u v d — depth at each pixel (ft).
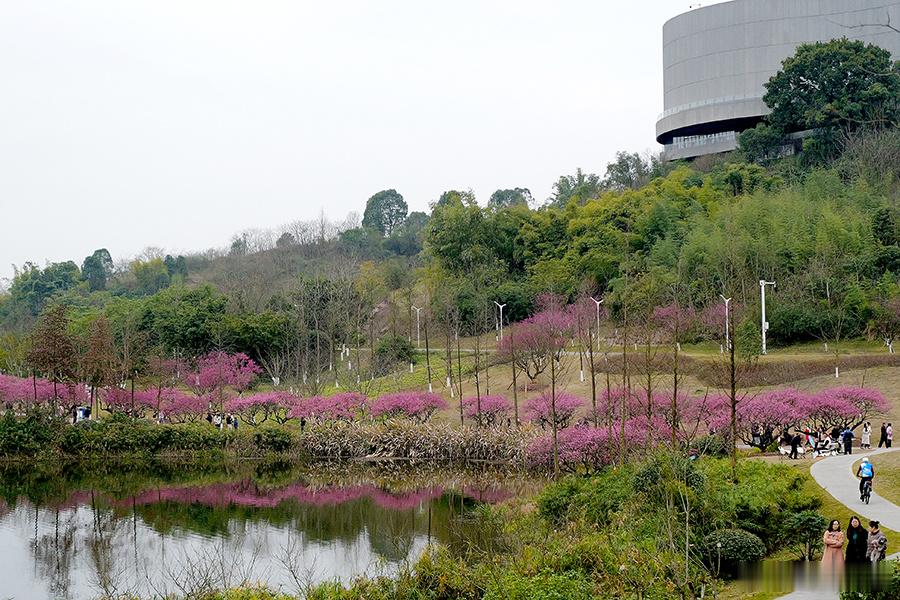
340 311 325.21
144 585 109.40
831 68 347.97
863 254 271.90
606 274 331.57
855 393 179.83
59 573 119.44
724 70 424.05
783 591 78.74
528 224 389.60
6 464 213.66
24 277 501.97
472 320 334.44
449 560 90.63
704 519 93.66
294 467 216.74
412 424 227.61
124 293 508.53
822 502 108.68
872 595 63.41
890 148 322.55
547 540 94.17
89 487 188.96
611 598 75.00
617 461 145.59
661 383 209.26
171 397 249.96
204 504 169.58
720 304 255.70
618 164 468.34
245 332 317.22
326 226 588.91
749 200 306.76
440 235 385.09
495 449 210.18
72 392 230.68
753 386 217.36
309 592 85.71
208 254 603.67
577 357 272.51
